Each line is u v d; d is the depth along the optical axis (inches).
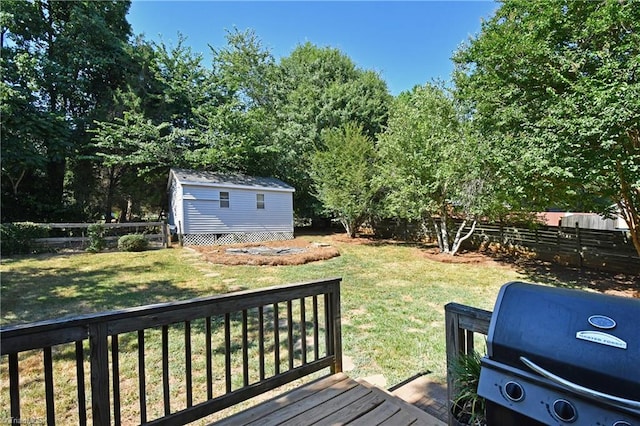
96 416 62.6
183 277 267.3
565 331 45.2
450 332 75.1
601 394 39.2
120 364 121.6
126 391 104.2
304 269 302.4
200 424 88.9
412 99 427.5
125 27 607.8
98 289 227.0
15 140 452.1
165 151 547.2
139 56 567.8
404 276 273.0
